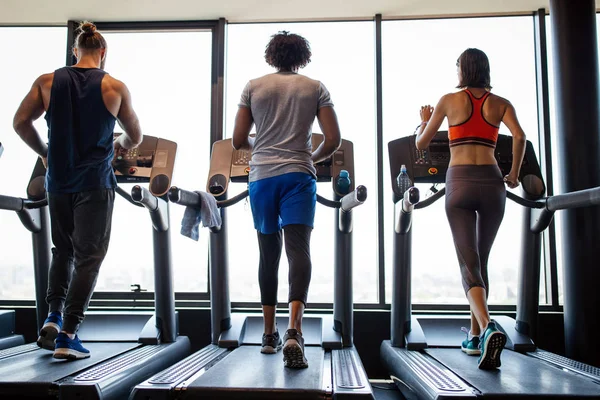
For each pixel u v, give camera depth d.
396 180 2.88
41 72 4.13
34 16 4.00
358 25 4.09
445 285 3.85
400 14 3.98
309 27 4.11
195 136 3.98
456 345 3.15
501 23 4.02
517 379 2.16
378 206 3.85
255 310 3.84
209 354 2.77
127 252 3.96
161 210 3.11
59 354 2.36
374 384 3.34
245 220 3.96
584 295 3.16
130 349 2.95
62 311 2.53
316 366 2.32
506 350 2.96
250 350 2.79
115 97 2.39
